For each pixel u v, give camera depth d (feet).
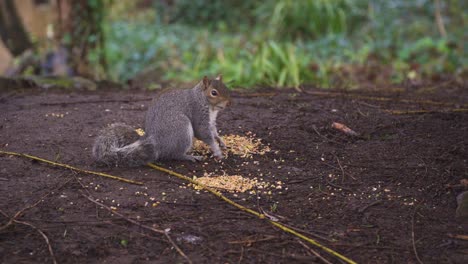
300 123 28.09
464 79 42.80
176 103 22.66
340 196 20.01
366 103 32.22
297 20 60.34
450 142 25.32
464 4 63.87
